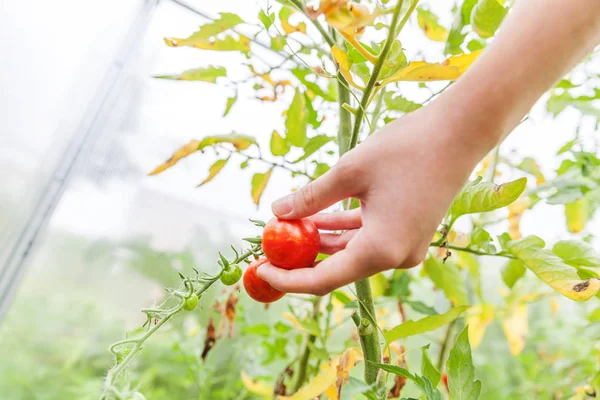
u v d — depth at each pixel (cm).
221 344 77
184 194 94
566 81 49
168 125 86
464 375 35
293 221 34
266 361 63
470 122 29
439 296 64
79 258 85
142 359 89
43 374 82
